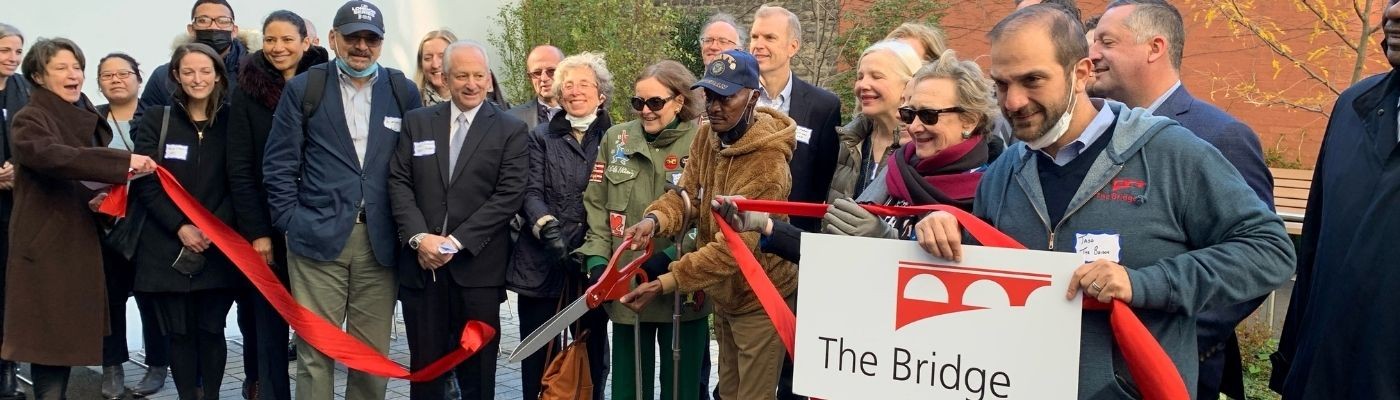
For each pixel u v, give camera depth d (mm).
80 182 5188
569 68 5145
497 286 4945
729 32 5863
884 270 2566
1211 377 2973
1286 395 2844
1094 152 2475
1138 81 3400
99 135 5379
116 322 5941
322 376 4945
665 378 4699
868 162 4289
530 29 12367
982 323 2447
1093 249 2424
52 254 5078
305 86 4930
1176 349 2402
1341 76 9227
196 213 5051
